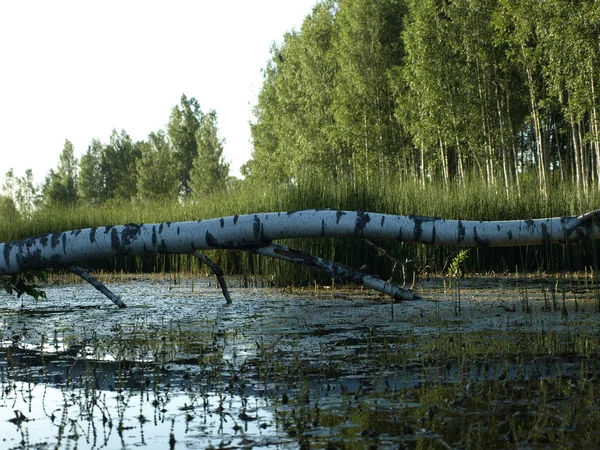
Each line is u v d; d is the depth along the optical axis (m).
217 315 6.94
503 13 24.11
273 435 2.88
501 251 11.91
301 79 40.19
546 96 27.20
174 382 3.95
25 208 20.30
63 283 12.38
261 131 46.34
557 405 3.12
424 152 32.88
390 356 4.38
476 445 2.64
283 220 5.77
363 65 33.59
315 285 9.48
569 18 21.44
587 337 4.81
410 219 5.75
